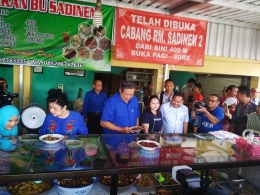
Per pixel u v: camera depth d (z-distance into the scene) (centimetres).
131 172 125
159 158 143
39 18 341
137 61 401
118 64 395
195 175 80
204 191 70
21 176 110
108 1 369
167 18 400
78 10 356
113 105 254
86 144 162
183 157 147
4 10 325
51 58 355
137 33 388
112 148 157
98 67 379
